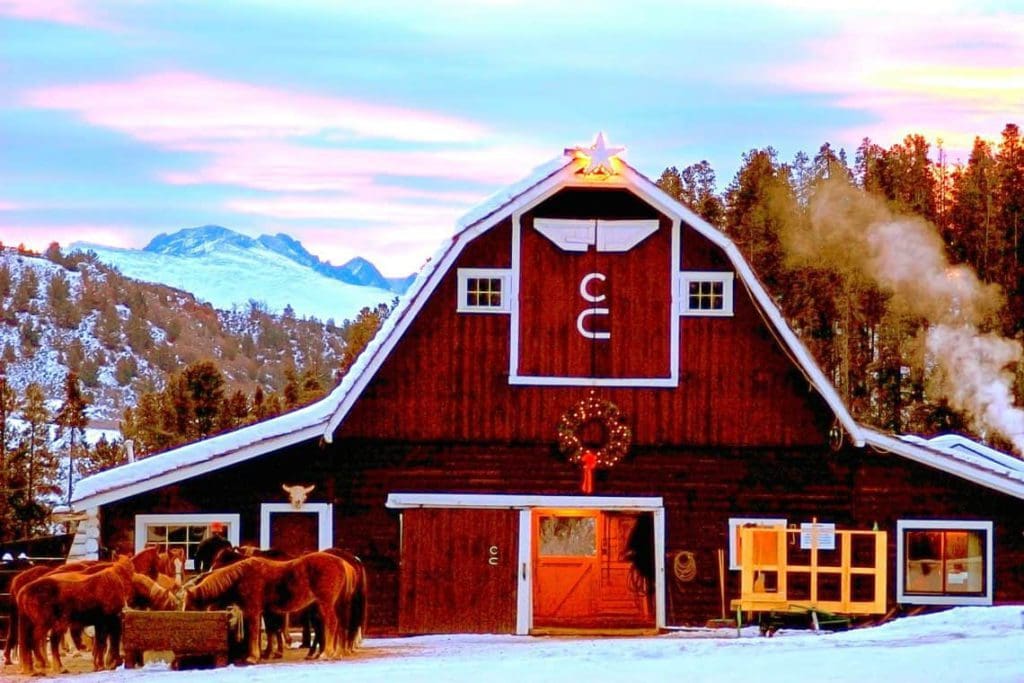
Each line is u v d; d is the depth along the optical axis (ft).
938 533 108.37
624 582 120.98
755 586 104.22
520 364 108.27
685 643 83.10
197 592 83.76
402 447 108.27
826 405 107.96
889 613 107.24
